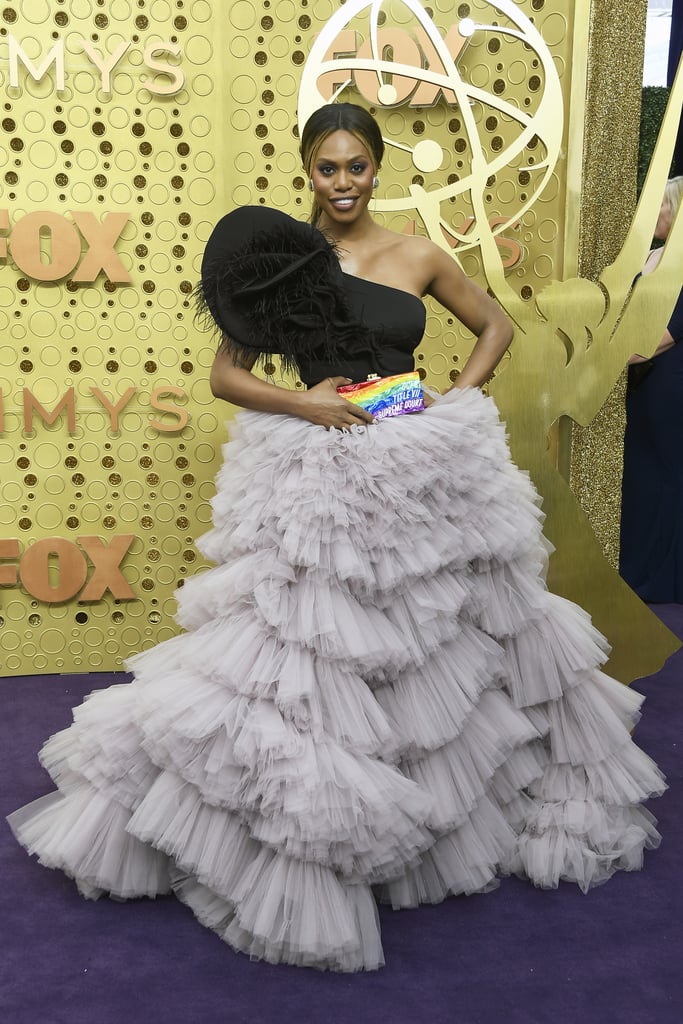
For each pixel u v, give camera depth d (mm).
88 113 3051
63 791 1992
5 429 3154
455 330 3244
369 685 1808
